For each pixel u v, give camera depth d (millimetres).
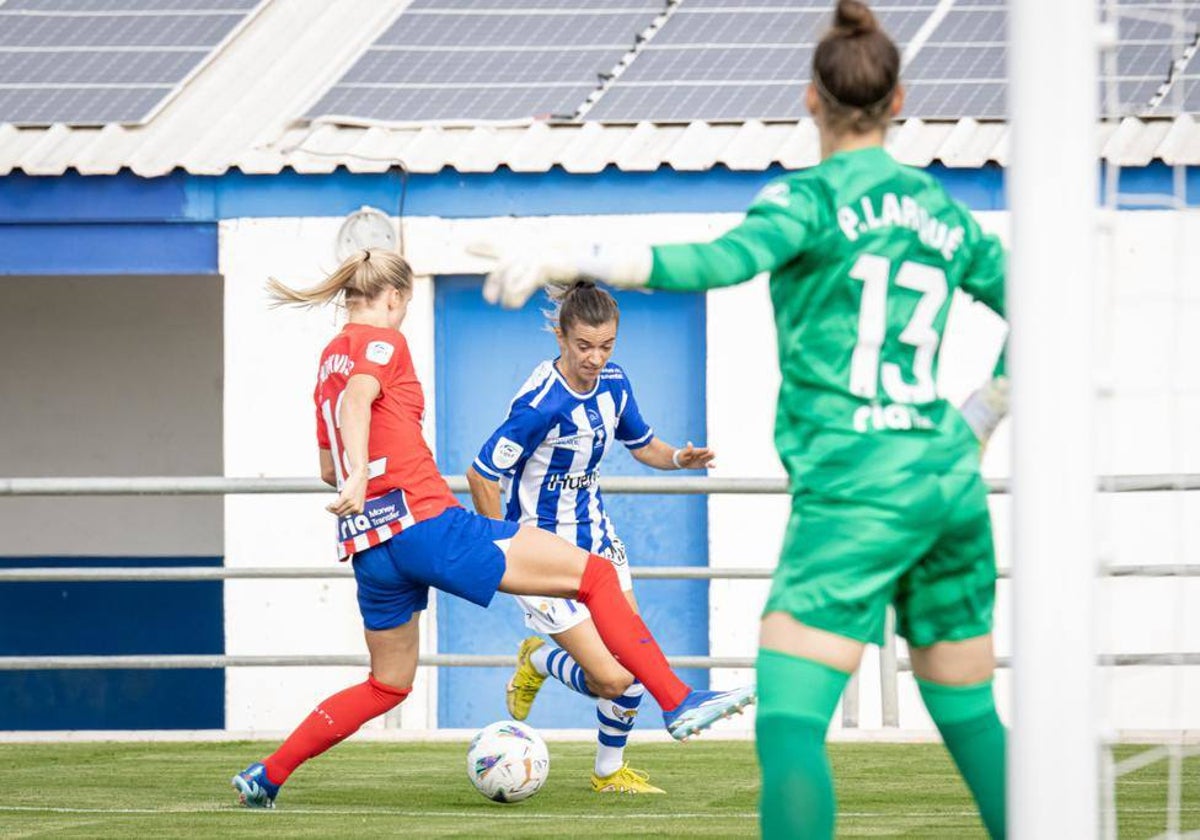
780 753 8680
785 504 27922
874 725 27297
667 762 19719
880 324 9070
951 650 9484
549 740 22500
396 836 13484
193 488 20156
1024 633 7734
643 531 28859
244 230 28016
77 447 36656
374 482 14938
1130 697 25703
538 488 17172
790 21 30562
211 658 21625
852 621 8805
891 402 9047
